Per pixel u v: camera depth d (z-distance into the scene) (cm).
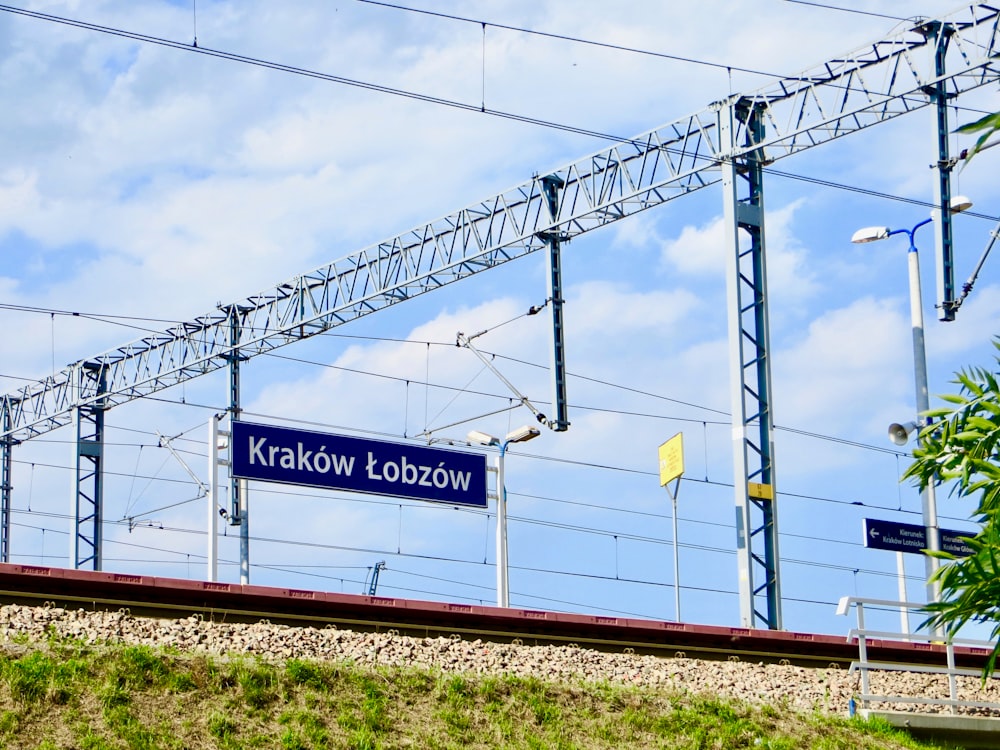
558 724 2092
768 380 3872
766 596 3709
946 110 3888
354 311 5456
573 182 4762
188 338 5862
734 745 2178
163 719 1836
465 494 3425
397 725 1975
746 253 4059
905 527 3897
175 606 2325
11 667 1827
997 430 1574
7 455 6481
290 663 2012
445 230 5112
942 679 3011
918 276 3750
